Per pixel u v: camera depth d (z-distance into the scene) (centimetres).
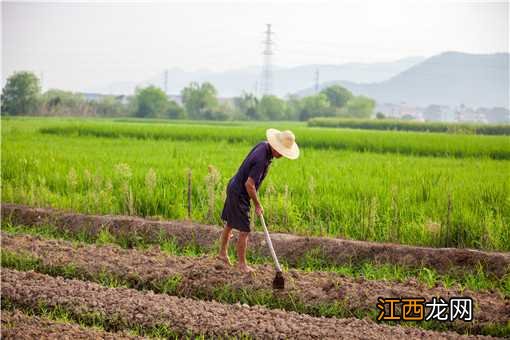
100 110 12506
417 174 2098
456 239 1455
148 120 10662
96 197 1728
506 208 1605
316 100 15100
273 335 937
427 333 963
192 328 969
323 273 1230
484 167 2466
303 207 1662
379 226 1494
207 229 1494
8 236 1493
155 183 1736
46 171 2192
